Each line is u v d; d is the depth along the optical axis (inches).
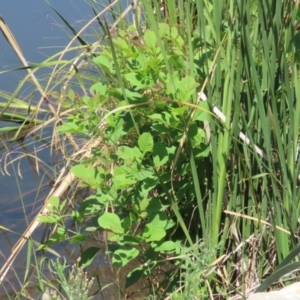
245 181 81.0
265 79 76.7
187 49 84.4
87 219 104.5
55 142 126.6
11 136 144.3
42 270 97.8
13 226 113.1
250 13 79.1
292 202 74.6
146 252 82.4
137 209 78.9
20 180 129.5
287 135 77.4
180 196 84.3
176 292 75.0
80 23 156.4
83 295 74.8
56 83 121.8
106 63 89.5
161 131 81.6
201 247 79.3
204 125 82.4
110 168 100.4
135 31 89.9
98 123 81.6
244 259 81.7
